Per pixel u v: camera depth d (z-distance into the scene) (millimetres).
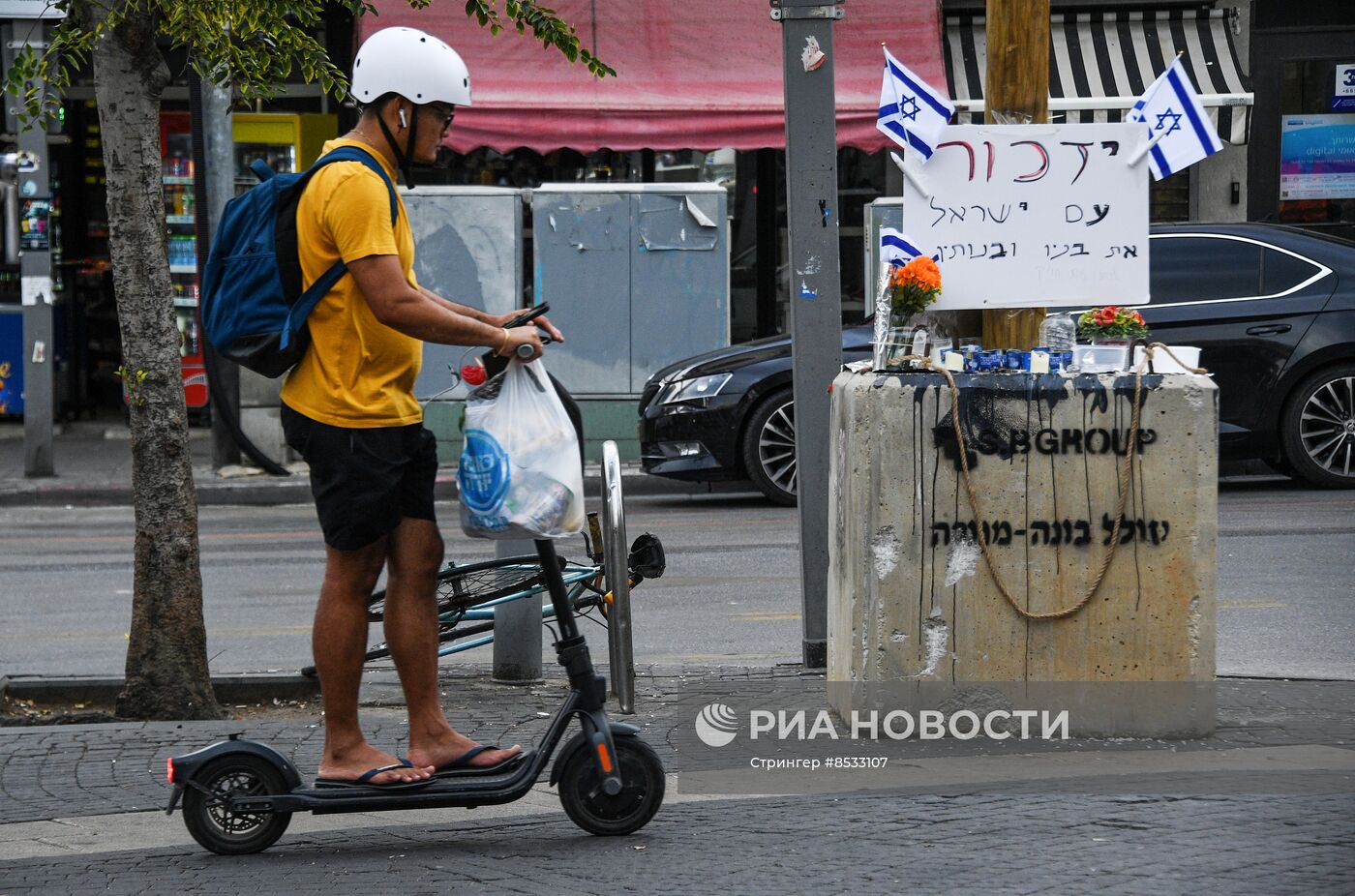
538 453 9023
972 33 33406
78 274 40344
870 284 30172
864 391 11086
